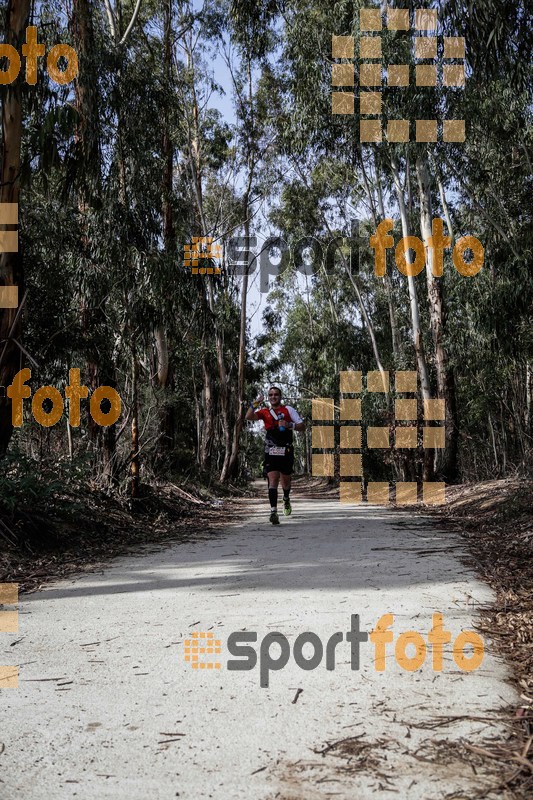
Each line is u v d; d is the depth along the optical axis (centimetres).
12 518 783
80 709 306
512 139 1475
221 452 4019
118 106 1185
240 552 780
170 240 1492
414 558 686
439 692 315
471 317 1600
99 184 1187
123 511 1148
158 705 308
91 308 1207
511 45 857
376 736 270
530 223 1216
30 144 1086
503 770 242
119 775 243
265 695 317
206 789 232
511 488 1241
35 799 227
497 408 1858
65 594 561
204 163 3009
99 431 1265
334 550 762
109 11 1467
